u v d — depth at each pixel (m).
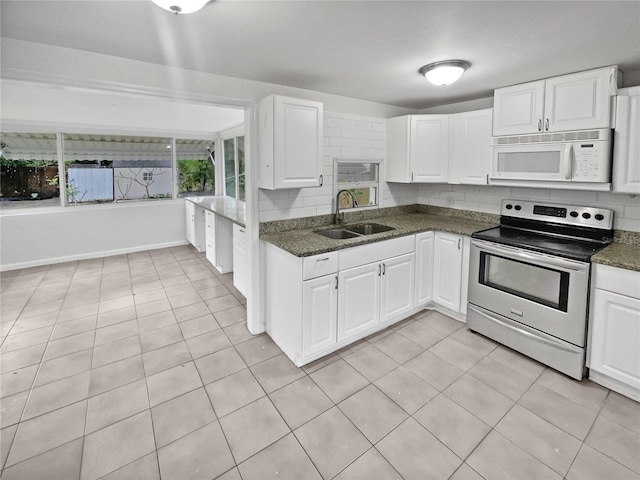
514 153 2.70
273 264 2.70
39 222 4.79
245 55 2.04
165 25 1.64
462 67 2.16
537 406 2.02
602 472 1.59
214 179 6.32
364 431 1.85
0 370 2.39
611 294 2.07
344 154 3.22
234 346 2.72
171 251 5.62
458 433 1.83
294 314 2.43
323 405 2.05
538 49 1.95
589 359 2.22
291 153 2.55
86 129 4.96
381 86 2.76
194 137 5.83
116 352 2.63
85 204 5.17
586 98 2.27
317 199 3.12
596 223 2.54
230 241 4.52
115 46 1.89
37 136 4.77
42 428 1.87
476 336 2.83
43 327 3.02
